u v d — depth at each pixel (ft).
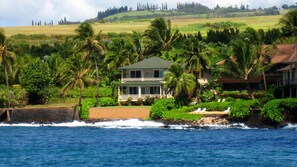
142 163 270.46
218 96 471.21
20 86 527.40
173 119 427.74
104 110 460.55
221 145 316.40
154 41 591.37
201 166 261.03
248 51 450.30
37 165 270.26
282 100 399.44
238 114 407.85
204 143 325.42
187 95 451.94
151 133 378.53
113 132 391.04
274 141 326.65
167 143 329.31
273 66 486.38
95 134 382.42
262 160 270.46
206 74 500.74
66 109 467.52
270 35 622.95
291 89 430.20
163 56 560.20
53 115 469.16
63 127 435.53
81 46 492.54
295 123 399.44
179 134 369.09
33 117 473.26
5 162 280.31
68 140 355.36
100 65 560.61
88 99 492.95
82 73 479.82
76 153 302.25
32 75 509.76
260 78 485.97
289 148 301.22
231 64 455.63
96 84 524.11
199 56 472.44
